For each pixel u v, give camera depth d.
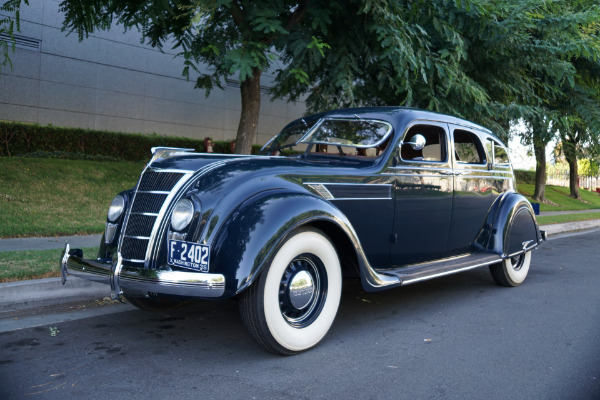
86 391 2.71
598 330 4.07
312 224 3.51
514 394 2.78
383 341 3.71
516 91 11.40
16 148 13.01
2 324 3.86
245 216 3.08
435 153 4.77
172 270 3.16
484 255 5.16
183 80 17.92
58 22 14.86
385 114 4.47
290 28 8.74
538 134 11.88
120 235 3.45
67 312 4.25
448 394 2.76
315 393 2.75
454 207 4.83
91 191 11.28
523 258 5.89
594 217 17.12
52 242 6.98
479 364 3.25
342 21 9.02
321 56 8.64
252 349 3.46
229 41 8.83
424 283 5.99
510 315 4.53
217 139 19.14
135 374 2.97
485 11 8.82
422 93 9.66
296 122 4.93
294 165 3.66
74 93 15.34
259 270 3.00
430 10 8.96
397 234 4.27
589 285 5.98
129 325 3.96
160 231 3.23
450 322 4.27
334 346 3.57
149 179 3.50
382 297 5.19
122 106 16.45
